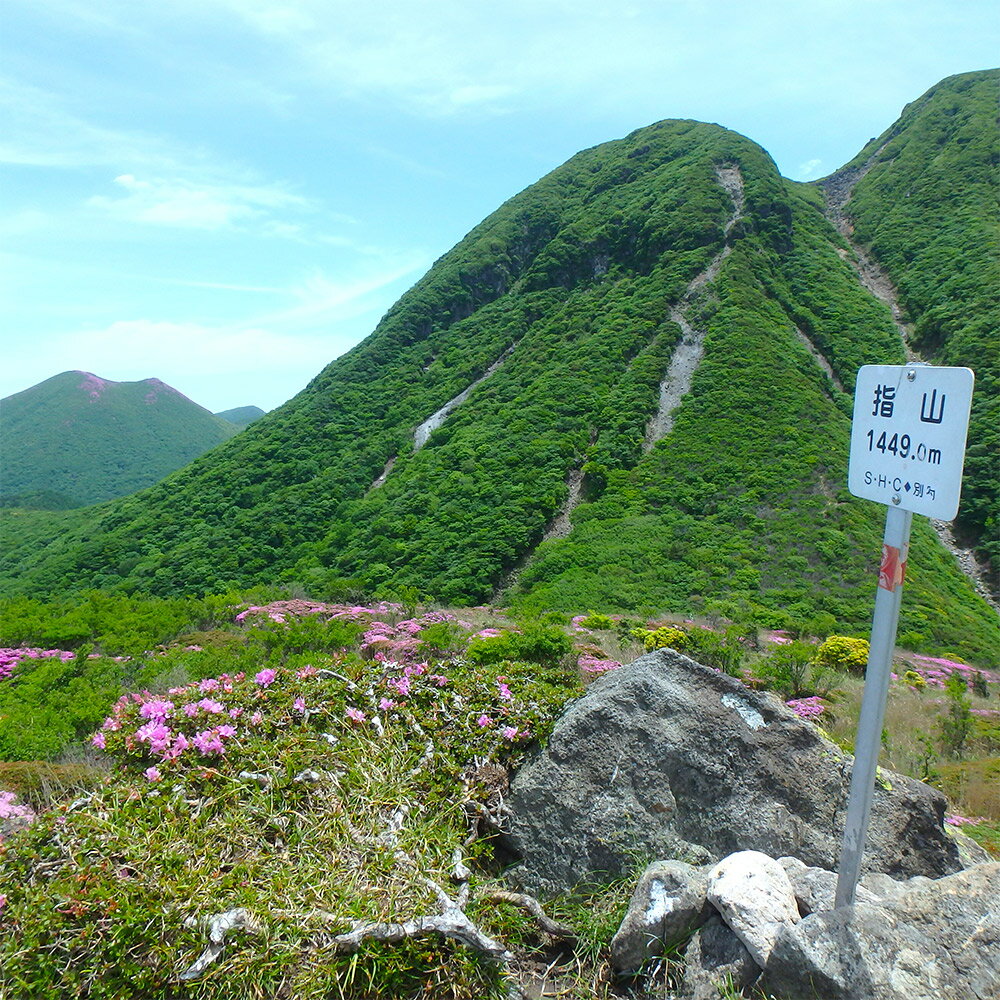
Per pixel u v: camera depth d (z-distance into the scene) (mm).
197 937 2633
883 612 2686
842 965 2582
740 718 3895
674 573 37000
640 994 3051
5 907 2676
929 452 2482
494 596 38969
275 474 55656
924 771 6965
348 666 4668
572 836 3715
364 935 2756
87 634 15156
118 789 3295
